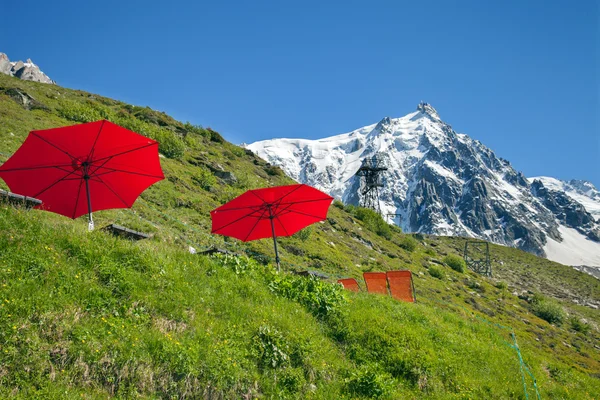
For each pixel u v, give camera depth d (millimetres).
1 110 32469
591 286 129875
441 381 14219
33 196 15398
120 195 16547
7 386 8422
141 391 9445
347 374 12641
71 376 9070
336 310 15305
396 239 64688
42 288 10539
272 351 11891
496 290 60750
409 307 18766
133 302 11375
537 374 18000
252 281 14742
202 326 11602
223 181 43344
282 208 17578
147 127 45000
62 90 51188
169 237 23266
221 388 10234
